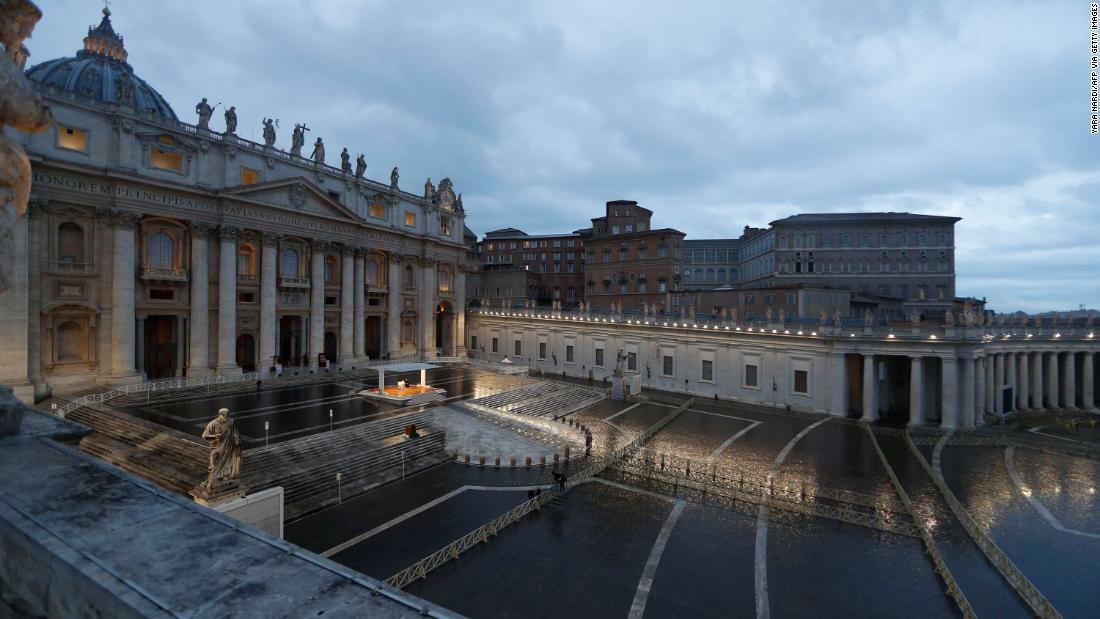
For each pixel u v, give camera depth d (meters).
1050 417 53.16
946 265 84.62
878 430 45.19
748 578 21.77
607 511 28.02
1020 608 19.83
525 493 30.20
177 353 49.84
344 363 63.22
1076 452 38.72
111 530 6.43
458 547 23.44
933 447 40.28
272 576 5.83
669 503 29.11
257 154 54.81
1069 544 24.78
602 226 103.56
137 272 46.50
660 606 19.83
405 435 36.78
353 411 41.69
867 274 85.88
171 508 7.10
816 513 27.81
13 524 6.40
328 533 24.88
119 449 31.12
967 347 46.38
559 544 24.36
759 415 50.78
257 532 6.71
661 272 85.31
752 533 25.69
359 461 32.53
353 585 5.82
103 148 44.00
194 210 49.44
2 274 7.22
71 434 9.64
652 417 49.03
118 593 5.29
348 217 63.09
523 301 101.06
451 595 20.23
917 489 31.52
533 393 54.41
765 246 92.75
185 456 29.27
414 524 25.97
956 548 24.36
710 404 55.88
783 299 69.44
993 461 36.91
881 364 51.97
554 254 119.81
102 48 69.94
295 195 57.41
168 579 5.61
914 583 21.50
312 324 59.66
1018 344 53.94
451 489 30.73
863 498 29.94
